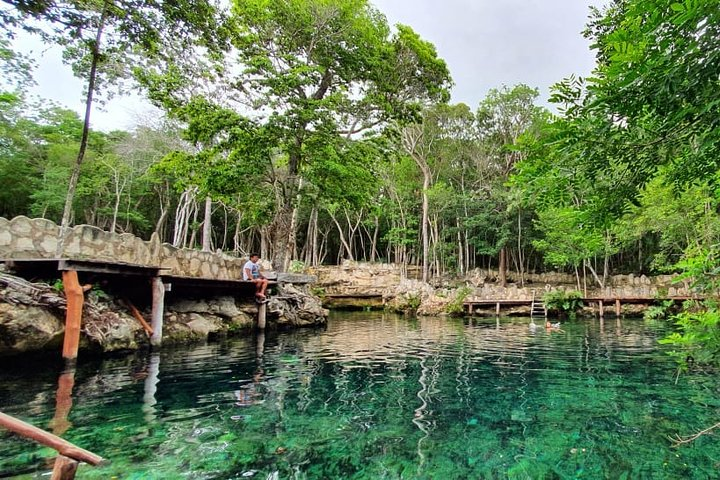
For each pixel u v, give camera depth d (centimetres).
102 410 521
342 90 1628
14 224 897
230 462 391
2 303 704
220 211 4106
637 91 275
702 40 242
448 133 3691
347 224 4631
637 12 269
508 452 428
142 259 1185
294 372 776
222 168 1469
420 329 1658
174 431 462
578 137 314
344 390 657
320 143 1501
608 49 329
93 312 855
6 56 1399
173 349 981
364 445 440
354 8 1582
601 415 548
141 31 844
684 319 454
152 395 592
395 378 748
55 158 2891
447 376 773
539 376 780
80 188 2884
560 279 3628
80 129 3131
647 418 535
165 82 1317
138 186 3400
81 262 763
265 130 1400
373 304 2919
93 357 827
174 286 1173
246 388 648
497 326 1809
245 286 1338
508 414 549
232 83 1435
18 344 716
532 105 3388
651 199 1530
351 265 3297
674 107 275
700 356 412
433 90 1852
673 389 685
